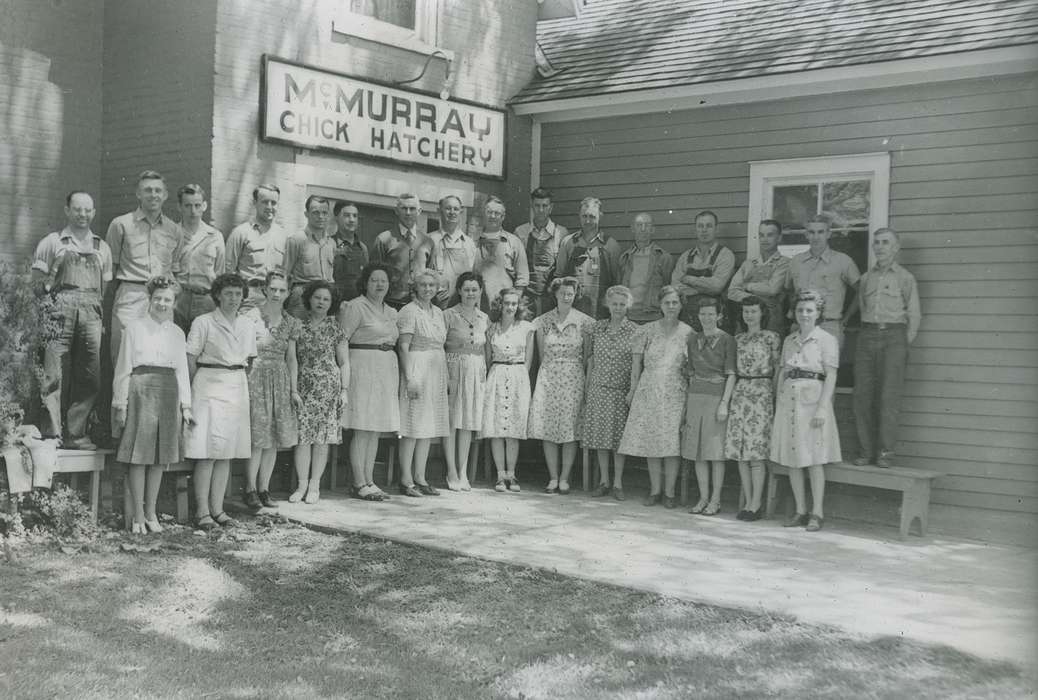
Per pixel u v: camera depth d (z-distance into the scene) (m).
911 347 8.65
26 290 6.70
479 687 4.45
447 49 10.23
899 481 7.62
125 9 9.05
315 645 4.92
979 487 8.35
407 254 8.94
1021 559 6.92
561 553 6.59
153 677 4.45
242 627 5.14
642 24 11.35
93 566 6.03
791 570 6.37
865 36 9.23
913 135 8.77
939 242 8.62
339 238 8.76
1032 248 8.23
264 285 8.05
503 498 8.65
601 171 10.58
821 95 9.23
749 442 7.98
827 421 7.79
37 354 6.80
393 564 6.25
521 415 8.95
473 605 5.52
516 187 10.95
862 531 7.87
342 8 9.31
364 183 9.52
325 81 9.10
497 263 9.45
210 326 6.99
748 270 8.80
